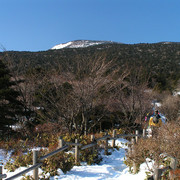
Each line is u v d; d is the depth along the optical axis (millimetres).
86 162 7125
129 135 9258
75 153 6926
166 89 29328
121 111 13609
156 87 20016
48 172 5504
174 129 6145
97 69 9188
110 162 7453
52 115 10031
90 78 9008
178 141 5312
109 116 13047
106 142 8211
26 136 10906
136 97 13000
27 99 13445
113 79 10039
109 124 13586
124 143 9711
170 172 4148
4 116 11734
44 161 5895
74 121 9656
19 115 12141
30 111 12203
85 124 9742
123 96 12523
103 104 10586
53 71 10117
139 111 12898
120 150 8891
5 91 11250
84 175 5703
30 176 5027
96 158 7559
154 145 5508
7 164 6359
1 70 11750
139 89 12719
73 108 9406
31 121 12039
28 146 8727
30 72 12523
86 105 9594
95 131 12508
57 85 9586
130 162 5965
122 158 7922
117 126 13688
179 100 18922
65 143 6512
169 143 5320
